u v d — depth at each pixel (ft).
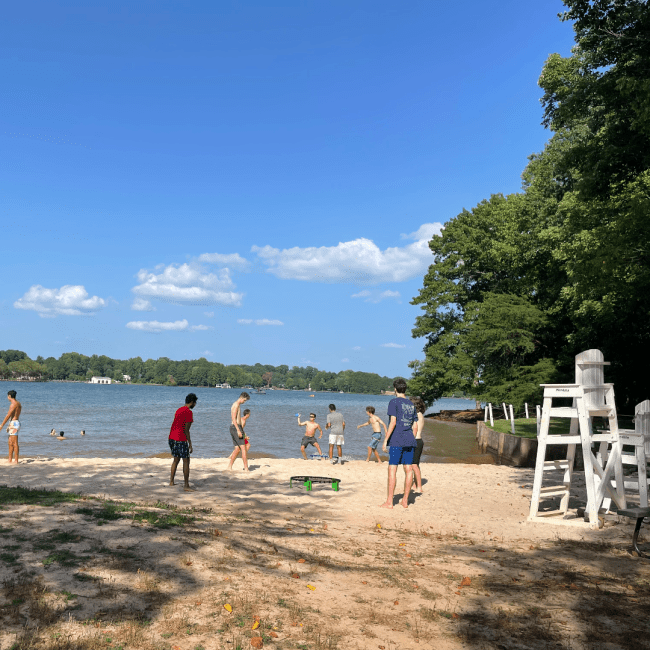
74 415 170.09
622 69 50.01
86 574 15.97
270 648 12.49
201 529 23.09
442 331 167.63
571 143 105.19
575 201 86.53
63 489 34.30
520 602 16.65
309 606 15.35
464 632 14.20
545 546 24.27
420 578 18.86
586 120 68.39
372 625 14.42
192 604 14.61
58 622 12.82
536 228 118.62
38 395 385.91
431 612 15.48
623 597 17.25
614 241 53.21
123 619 13.28
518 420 117.39
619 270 58.44
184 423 36.68
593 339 104.37
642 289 64.13
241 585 16.39
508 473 50.75
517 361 135.64
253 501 33.42
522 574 19.71
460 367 146.72
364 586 17.58
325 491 38.60
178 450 36.45
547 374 112.88
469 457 88.89
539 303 136.36
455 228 171.53
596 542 24.99
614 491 31.14
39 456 70.13
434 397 161.58
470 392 143.43
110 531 20.90
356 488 40.40
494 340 127.24
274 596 15.80
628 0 48.14
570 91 59.47
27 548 18.06
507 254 134.72
